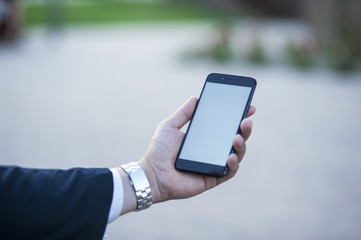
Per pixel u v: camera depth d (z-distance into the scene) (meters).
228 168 1.71
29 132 7.77
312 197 5.31
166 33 23.64
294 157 6.64
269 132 7.90
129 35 22.69
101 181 1.42
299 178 5.86
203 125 1.84
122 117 8.84
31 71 13.56
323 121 8.58
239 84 1.94
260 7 32.75
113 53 17.33
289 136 7.66
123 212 1.52
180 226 4.63
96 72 13.59
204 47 16.23
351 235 4.47
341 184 5.68
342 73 13.41
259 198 5.28
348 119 8.72
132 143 7.29
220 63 15.42
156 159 1.71
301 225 4.66
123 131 7.92
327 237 4.43
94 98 10.39
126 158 6.61
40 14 27.81
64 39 20.91
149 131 7.96
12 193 1.28
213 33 17.34
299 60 14.24
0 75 12.91
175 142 1.77
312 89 11.55
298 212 4.94
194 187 1.71
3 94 10.65
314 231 4.54
